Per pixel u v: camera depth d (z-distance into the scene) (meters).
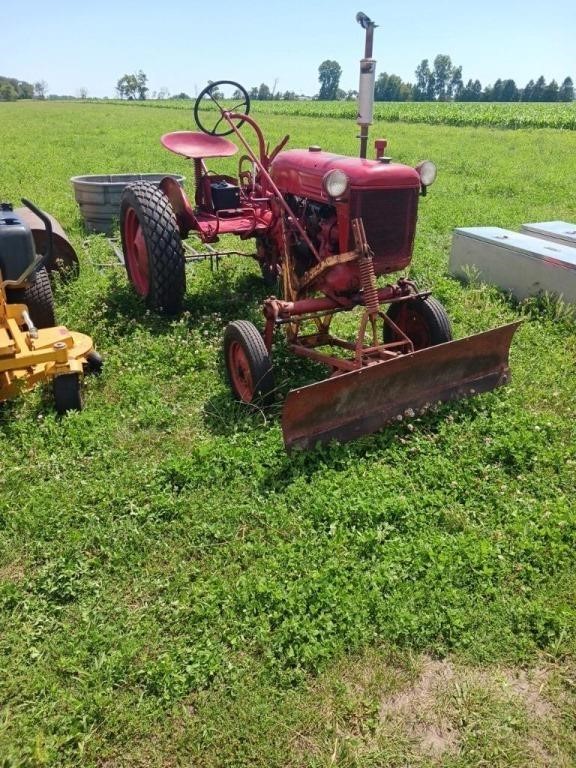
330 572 3.13
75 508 3.55
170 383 4.97
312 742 2.45
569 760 2.39
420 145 22.22
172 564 3.23
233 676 2.66
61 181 13.65
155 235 5.68
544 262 6.35
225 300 6.45
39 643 2.83
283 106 60.69
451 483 3.77
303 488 3.72
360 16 4.39
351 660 2.76
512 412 4.54
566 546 3.28
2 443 4.16
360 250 4.18
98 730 2.50
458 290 6.75
